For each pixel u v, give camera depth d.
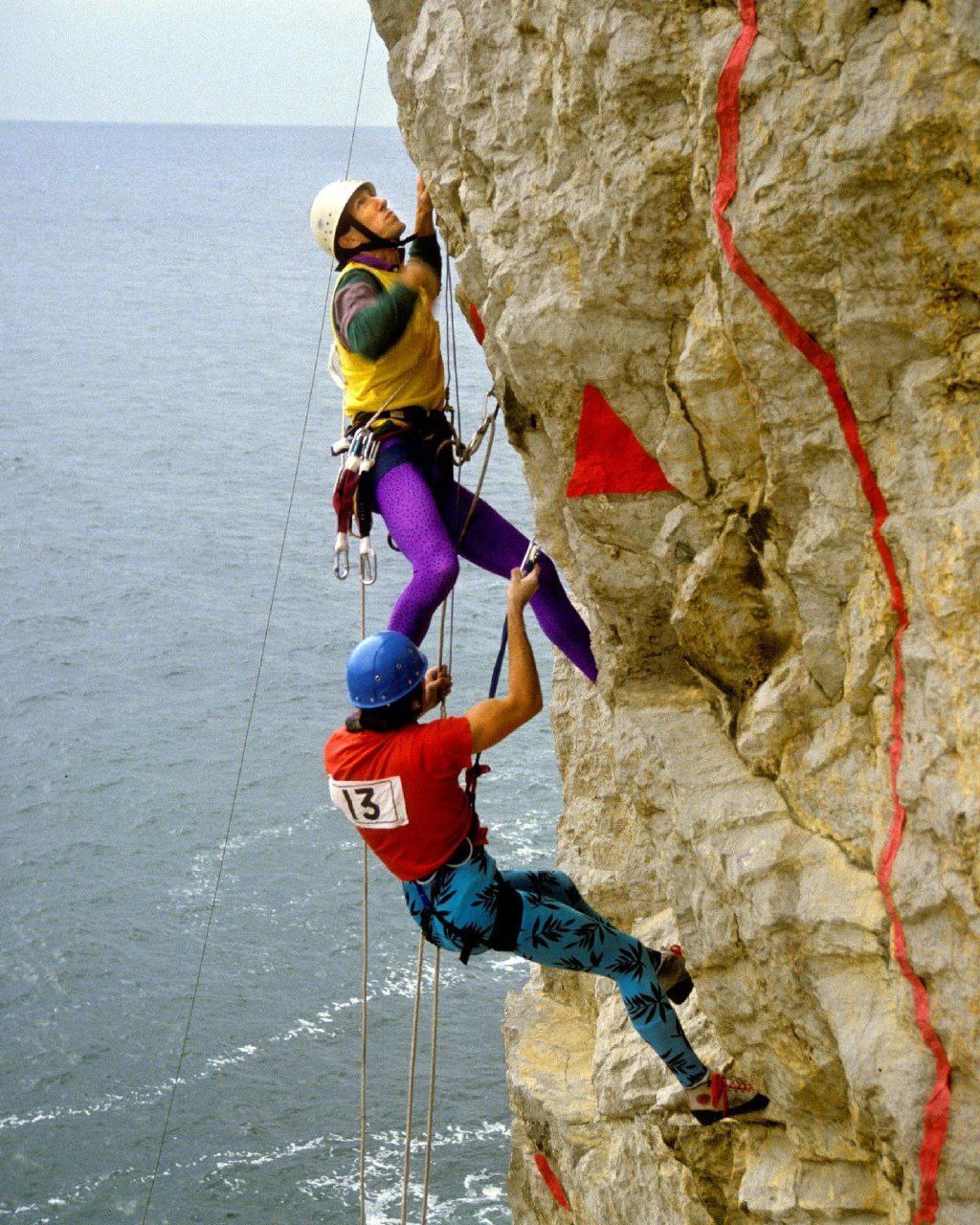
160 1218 38.25
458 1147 40.12
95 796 60.47
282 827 57.88
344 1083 42.81
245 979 47.88
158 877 54.31
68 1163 40.22
